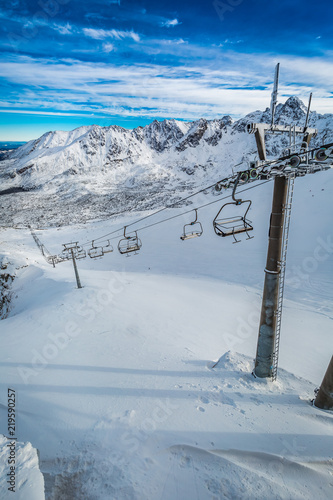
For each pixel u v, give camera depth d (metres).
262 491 4.93
